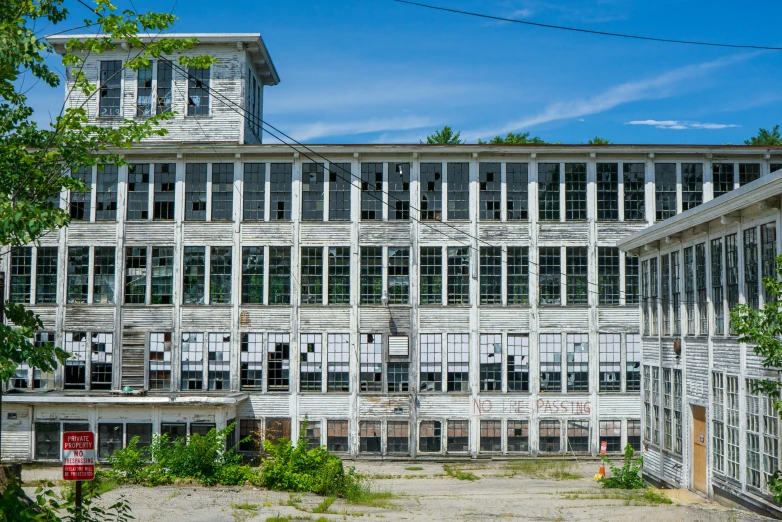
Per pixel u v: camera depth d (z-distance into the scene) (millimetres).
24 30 14078
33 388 42719
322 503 24531
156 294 43062
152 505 23094
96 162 17875
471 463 41531
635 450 42594
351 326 42875
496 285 43094
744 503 23656
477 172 43344
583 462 41344
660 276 31219
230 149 42719
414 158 43312
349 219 43156
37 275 43156
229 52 43781
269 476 28297
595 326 42938
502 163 43406
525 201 43344
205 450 29188
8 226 12539
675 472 29719
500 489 32062
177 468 29047
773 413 21969
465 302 43094
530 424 42625
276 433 42562
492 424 42750
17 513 9648
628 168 43312
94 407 39812
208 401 39250
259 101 47969
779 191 20250
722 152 42688
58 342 42781
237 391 42594
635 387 42844
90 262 43094
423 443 42594
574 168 43406
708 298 26328
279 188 43312
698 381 27375
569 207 43281
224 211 43250
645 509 24234
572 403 42750
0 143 16672
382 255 43125
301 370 42875
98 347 42906
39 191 17047
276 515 21891
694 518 21781
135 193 43406
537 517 22734
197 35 43219
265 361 42844
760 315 18812
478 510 24547
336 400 42750
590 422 42688
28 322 13859
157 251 43156
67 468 12969
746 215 23438
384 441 42562
